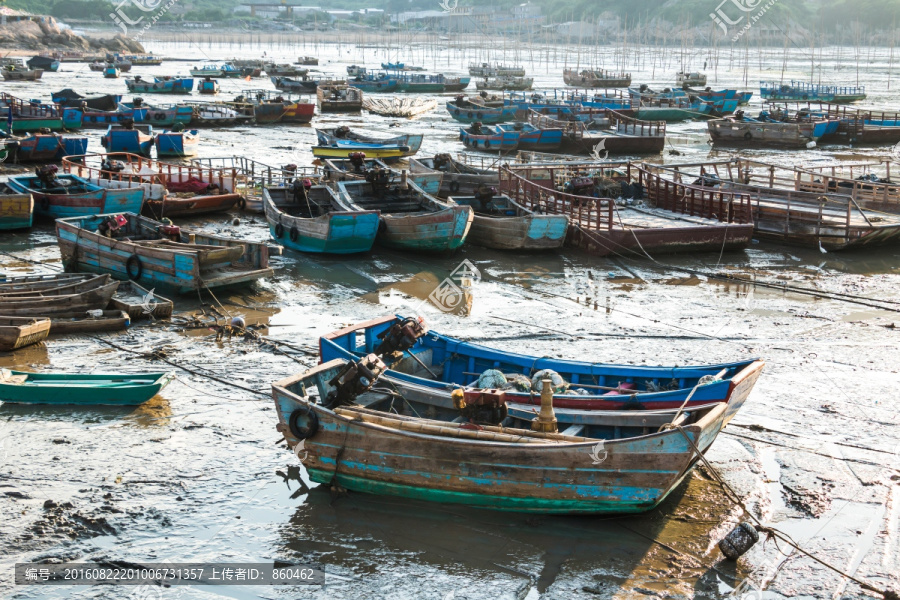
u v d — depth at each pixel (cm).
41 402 1370
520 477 993
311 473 1102
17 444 1226
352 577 922
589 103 6188
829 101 7544
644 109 6203
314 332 1739
